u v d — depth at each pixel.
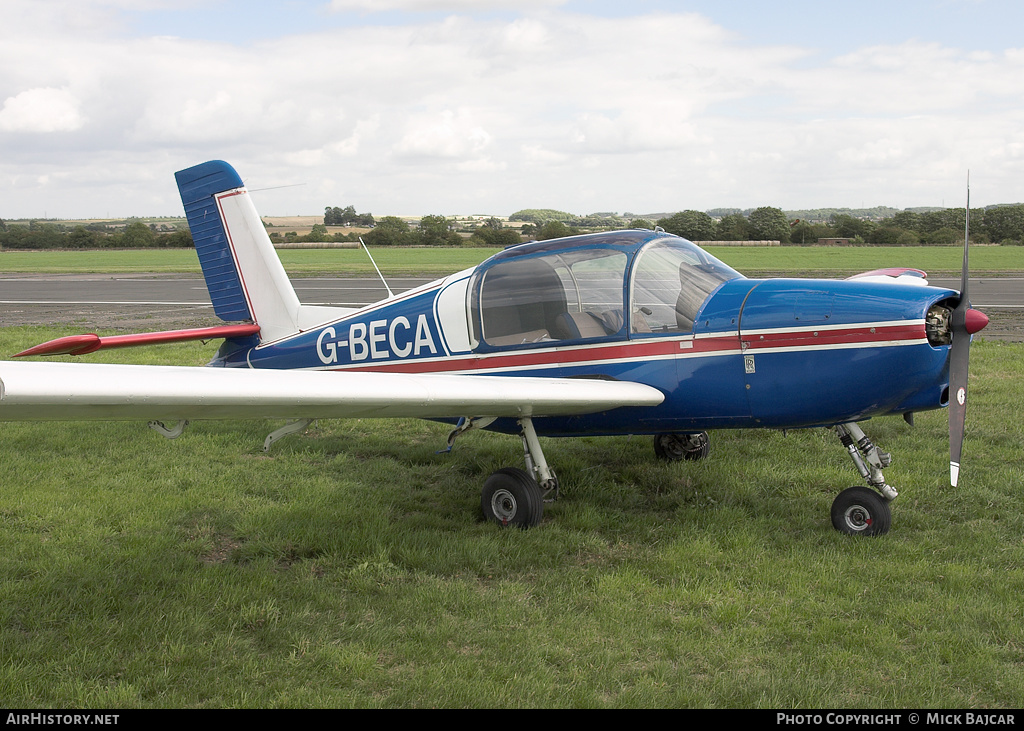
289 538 4.49
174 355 11.70
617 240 5.06
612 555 4.32
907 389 4.25
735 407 4.63
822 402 4.39
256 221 6.88
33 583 3.80
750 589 3.81
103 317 17.92
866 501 4.45
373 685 2.98
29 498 5.13
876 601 3.64
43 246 89.81
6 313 19.08
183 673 3.05
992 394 8.15
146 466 6.02
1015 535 4.47
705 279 4.90
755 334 4.50
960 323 4.22
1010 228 82.56
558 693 2.92
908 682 2.98
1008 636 3.30
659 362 4.79
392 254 58.25
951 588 3.77
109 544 4.40
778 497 5.25
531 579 4.04
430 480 5.86
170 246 90.62
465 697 2.88
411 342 5.83
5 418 3.11
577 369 5.07
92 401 3.05
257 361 6.97
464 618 3.54
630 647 3.23
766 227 77.81
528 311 5.24
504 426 5.35
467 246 78.31
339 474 5.93
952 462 4.23
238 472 5.91
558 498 5.28
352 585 3.88
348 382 3.97
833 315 4.32
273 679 3.03
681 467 5.92
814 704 2.83
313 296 21.89
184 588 3.79
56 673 3.03
